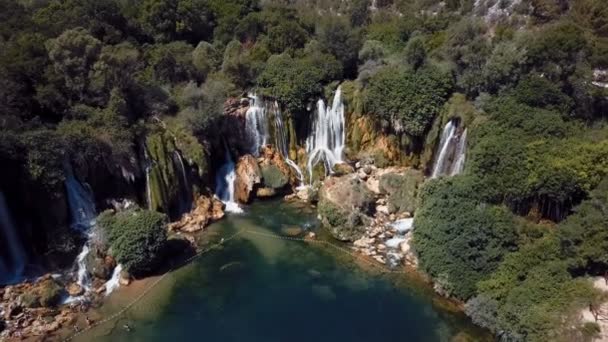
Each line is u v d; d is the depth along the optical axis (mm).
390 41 74500
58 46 51844
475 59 59594
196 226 54781
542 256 42656
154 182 53812
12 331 40344
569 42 53406
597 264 41125
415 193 57000
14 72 51062
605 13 66250
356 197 56156
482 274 44281
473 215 46562
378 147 64688
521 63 55594
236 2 83625
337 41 70750
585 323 36812
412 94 60375
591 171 44656
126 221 47438
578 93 53219
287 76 65688
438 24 77625
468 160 53188
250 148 65312
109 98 54656
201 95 60000
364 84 65438
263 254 51469
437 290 46000
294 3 100938
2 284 44688
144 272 47531
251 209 59312
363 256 51250
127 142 52719
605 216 41250
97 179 51812
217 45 76062
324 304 44875
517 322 39625
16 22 61406
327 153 65812
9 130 46750
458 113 57375
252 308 44281
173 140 56719
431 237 47750
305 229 55594
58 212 48250
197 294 45844
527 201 47906
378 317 43312
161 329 41781
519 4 79750
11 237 46438
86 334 40875
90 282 46250
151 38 74500
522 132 50781
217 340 40656
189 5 75812
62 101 52719
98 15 67188
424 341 40688
